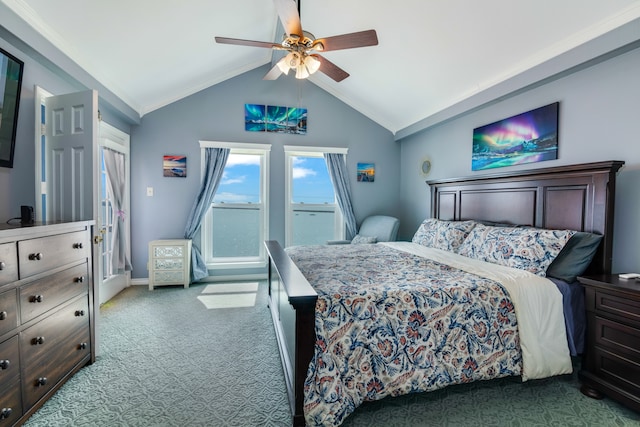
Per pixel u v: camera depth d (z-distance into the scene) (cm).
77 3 208
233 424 158
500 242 248
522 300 186
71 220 222
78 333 200
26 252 153
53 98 226
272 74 286
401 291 172
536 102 272
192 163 429
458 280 194
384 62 354
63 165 224
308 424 148
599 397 179
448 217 375
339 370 154
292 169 474
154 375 202
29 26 200
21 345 150
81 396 179
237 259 459
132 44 277
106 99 312
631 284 171
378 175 495
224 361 221
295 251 309
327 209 489
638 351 159
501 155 310
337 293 167
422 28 281
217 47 349
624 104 209
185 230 424
